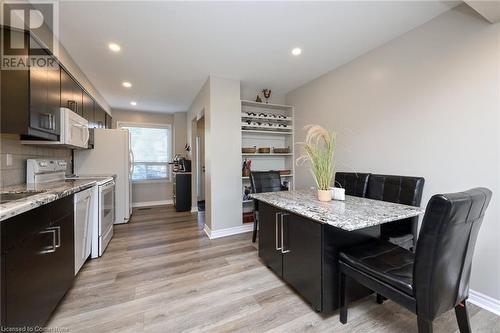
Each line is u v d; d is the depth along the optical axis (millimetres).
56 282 1527
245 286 1914
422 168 2053
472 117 1714
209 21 1959
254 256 2529
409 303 1084
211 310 1604
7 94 1582
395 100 2285
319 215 1400
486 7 1425
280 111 4215
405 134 2199
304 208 1606
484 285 1657
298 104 3820
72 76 2477
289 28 2092
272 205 2004
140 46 2363
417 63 2086
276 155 4137
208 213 3336
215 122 3186
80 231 2064
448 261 1043
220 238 3139
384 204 1744
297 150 3889
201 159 6082
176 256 2531
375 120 2500
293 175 3969
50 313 1439
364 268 1282
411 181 2008
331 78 3100
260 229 2299
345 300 1445
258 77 3314
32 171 2115
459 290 1150
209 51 2506
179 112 5492
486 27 1629
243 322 1482
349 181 2609
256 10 1822
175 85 3562
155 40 2254
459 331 1369
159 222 3951
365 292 1554
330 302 1466
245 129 3670
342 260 1436
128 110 5191
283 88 3854
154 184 5508
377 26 2074
